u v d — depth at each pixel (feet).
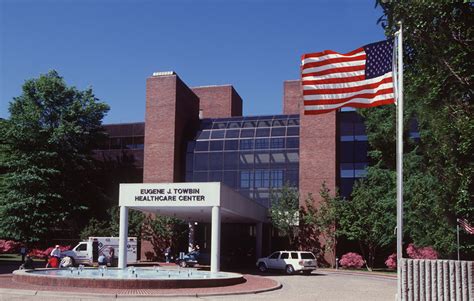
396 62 53.93
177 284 77.10
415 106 58.23
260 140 188.85
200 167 190.39
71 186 178.50
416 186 128.57
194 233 166.71
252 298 69.56
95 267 118.42
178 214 142.20
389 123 148.15
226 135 193.16
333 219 160.56
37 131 170.81
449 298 41.55
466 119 47.62
